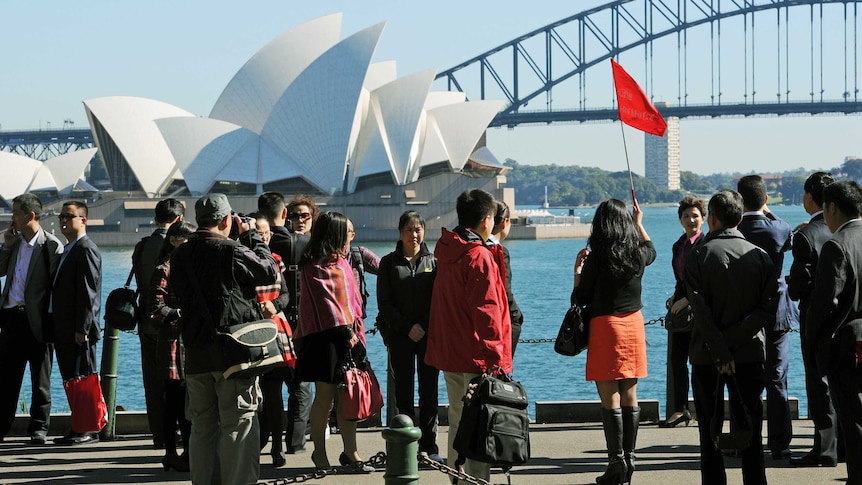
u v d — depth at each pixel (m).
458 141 108.00
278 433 8.47
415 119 103.69
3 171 112.75
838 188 6.93
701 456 7.05
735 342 6.84
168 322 8.30
